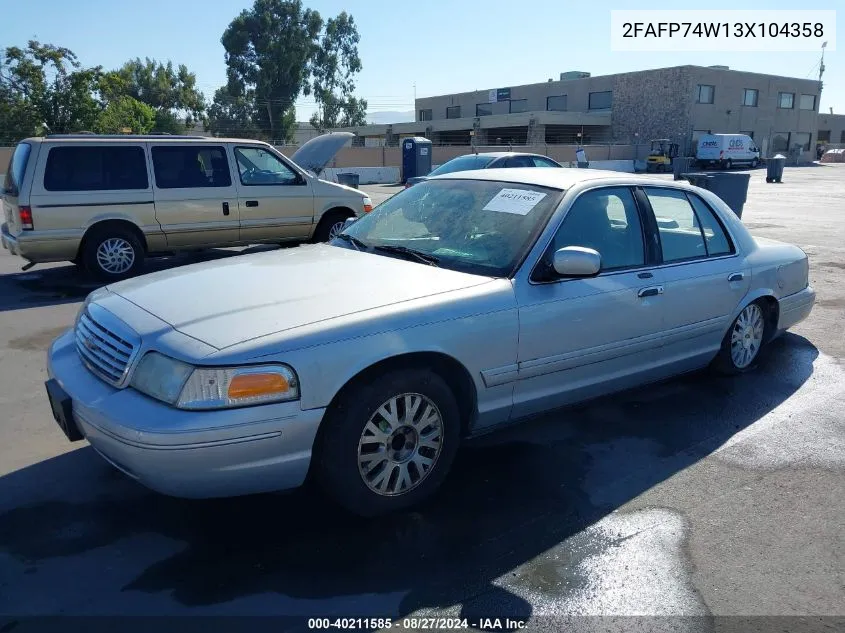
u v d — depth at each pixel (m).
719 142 45.34
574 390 4.07
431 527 3.36
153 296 3.51
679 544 3.26
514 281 3.72
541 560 3.11
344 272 3.76
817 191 26.33
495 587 2.93
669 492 3.73
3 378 5.35
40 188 8.26
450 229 4.21
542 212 4.03
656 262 4.48
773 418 4.72
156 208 8.95
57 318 7.16
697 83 51.34
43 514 3.41
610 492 3.72
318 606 2.79
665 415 4.75
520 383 3.78
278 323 3.12
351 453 3.19
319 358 3.03
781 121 58.72
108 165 8.69
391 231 4.45
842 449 4.27
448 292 3.53
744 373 5.55
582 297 3.94
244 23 63.00
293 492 3.66
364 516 3.36
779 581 3.00
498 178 4.52
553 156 45.25
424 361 3.45
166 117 62.25
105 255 8.77
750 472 3.96
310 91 70.06
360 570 3.02
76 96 38.00
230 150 9.55
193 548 3.16
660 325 4.43
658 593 2.90
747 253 5.21
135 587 2.89
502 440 4.34
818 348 6.28
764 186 29.44
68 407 3.24
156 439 2.82
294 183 10.09
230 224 9.55
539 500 3.62
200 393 2.88
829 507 3.60
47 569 2.99
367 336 3.16
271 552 3.14
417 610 2.78
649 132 53.62
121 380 3.09
